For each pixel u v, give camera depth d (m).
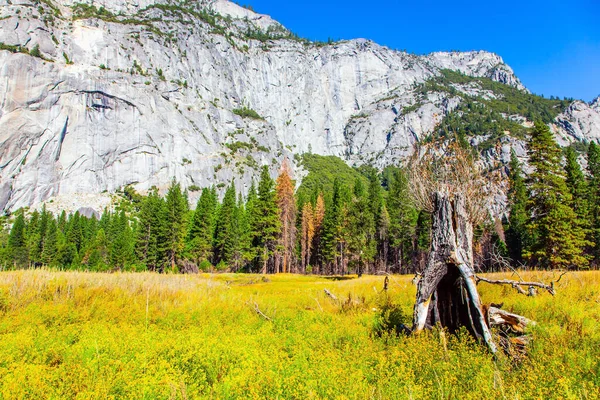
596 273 15.87
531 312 8.84
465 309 7.77
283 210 61.84
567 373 4.95
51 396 4.45
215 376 5.63
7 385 4.52
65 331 8.12
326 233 65.69
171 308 11.59
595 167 45.25
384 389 4.69
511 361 6.07
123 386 4.74
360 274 52.22
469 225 9.19
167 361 6.22
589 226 41.78
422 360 5.73
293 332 8.84
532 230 35.50
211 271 61.56
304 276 49.31
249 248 60.59
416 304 7.97
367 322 9.46
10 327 8.35
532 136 35.69
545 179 34.12
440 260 7.81
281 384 4.81
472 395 4.30
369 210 65.56
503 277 15.08
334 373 4.99
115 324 9.34
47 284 12.10
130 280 14.40
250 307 12.68
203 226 65.75
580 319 7.95
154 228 66.31
